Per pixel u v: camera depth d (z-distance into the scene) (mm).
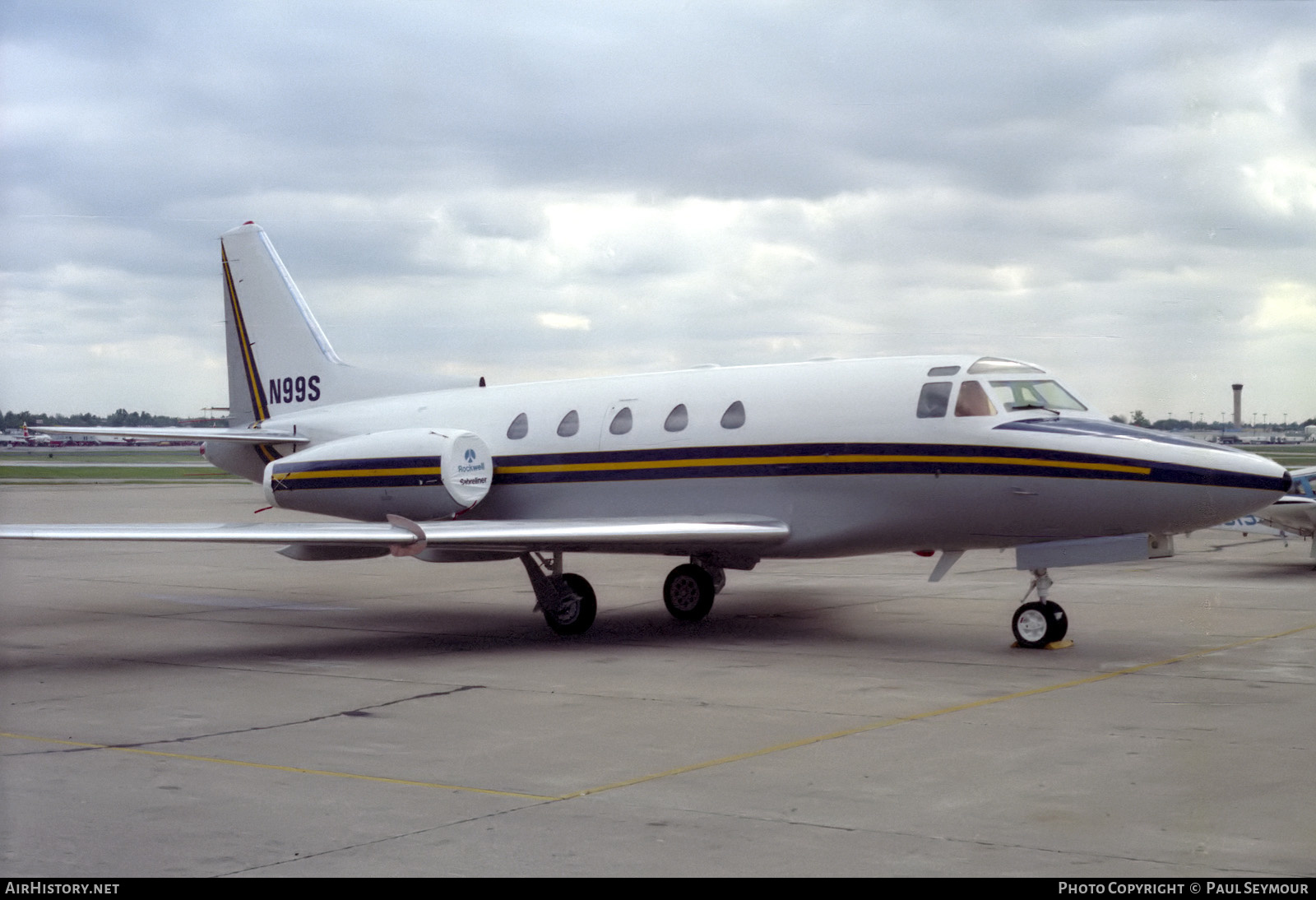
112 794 7738
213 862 6387
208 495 53531
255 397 20969
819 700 10656
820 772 8109
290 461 17438
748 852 6449
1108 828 6797
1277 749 8656
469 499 16391
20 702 11023
